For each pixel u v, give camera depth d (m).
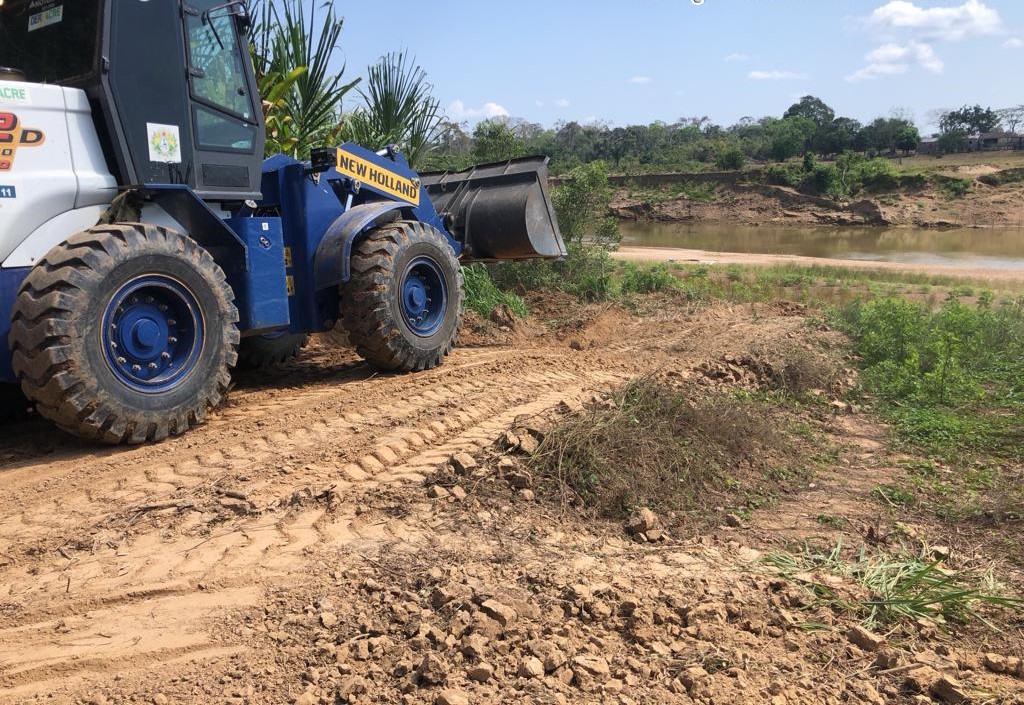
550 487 4.68
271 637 3.08
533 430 5.17
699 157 89.12
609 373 7.78
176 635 3.09
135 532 3.92
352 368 7.60
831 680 2.95
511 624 3.12
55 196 4.89
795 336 10.05
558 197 13.91
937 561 4.11
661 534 4.40
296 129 9.62
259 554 3.73
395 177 7.73
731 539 4.46
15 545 3.76
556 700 2.70
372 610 3.26
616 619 3.25
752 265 26.14
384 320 6.76
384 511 4.25
